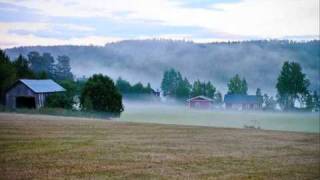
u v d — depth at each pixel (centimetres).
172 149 3291
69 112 6400
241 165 2819
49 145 3167
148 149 3231
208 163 2823
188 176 2448
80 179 2272
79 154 2902
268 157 3148
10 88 7288
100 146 3250
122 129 4384
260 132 4628
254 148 3512
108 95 7375
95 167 2550
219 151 3300
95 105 7281
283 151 3422
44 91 7256
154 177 2391
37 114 5991
